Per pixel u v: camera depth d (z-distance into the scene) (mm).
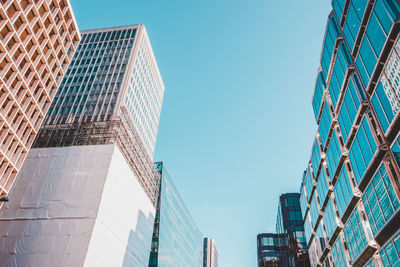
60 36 53531
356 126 46969
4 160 41969
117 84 77375
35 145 63500
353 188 48531
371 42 39844
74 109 73062
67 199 52562
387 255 38156
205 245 198125
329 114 61125
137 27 94125
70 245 47312
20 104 44562
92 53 87750
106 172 55250
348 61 47781
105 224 52594
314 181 78625
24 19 43375
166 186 99750
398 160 35312
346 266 54594
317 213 76250
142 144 78812
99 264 49625
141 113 85750
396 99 34688
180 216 114250
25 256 47125
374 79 40156
